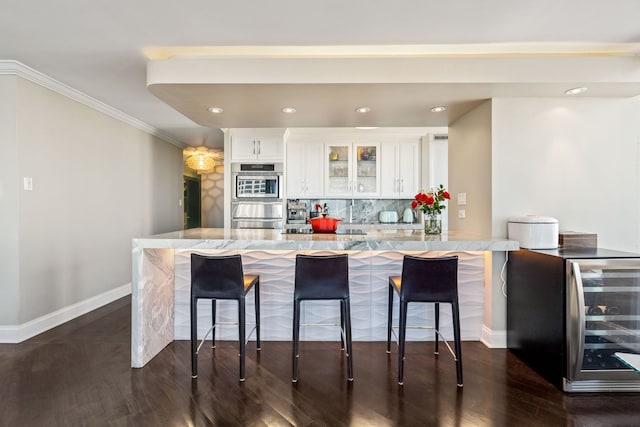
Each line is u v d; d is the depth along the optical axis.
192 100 2.75
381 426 1.82
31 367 2.45
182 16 2.04
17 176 2.84
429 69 2.39
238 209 4.89
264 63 2.38
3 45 2.42
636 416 1.91
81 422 1.85
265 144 4.92
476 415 1.91
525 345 2.54
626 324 2.17
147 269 2.53
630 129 2.80
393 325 2.91
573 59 2.41
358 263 2.88
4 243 2.85
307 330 2.93
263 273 2.89
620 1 1.87
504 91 2.59
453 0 1.87
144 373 2.37
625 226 2.82
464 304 2.93
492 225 2.79
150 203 5.04
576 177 2.80
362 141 5.22
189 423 1.84
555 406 2.00
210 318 2.92
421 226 5.07
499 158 2.78
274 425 1.83
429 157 5.04
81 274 3.62
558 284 2.17
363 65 2.38
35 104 3.00
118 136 4.25
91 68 2.81
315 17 2.05
